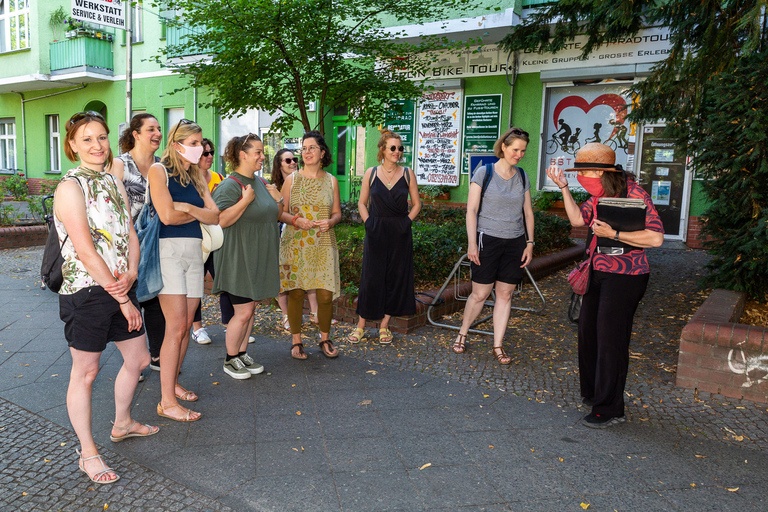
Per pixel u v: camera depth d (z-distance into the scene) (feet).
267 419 12.03
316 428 11.64
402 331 18.72
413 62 31.37
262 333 18.43
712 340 13.60
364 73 30.27
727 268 19.57
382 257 16.85
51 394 13.05
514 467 10.19
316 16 26.14
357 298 19.19
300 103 29.66
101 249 9.36
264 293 13.80
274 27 25.23
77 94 68.69
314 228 15.39
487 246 15.81
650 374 15.06
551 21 29.09
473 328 19.39
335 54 28.35
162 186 10.81
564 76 40.24
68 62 63.72
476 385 14.26
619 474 10.02
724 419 12.32
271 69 28.60
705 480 9.88
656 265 31.22
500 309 16.28
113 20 35.76
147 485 9.41
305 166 15.66
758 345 13.07
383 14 42.88
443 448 10.87
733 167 18.11
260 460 10.28
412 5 29.55
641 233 11.27
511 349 17.28
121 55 63.62
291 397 13.24
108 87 65.72
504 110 43.57
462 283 22.77
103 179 9.58
